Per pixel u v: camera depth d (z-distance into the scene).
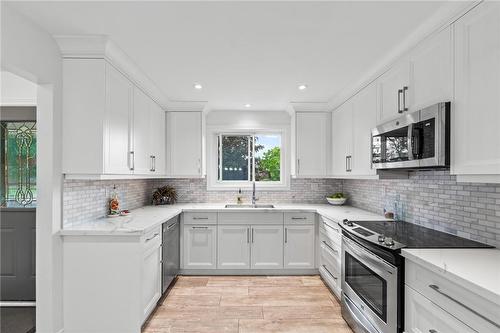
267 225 3.80
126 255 2.28
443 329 1.44
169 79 3.04
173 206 4.02
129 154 2.79
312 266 3.79
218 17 1.85
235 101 3.96
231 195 4.49
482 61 1.49
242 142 4.65
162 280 2.94
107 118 2.34
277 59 2.51
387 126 2.35
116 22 1.93
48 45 2.11
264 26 1.96
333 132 4.00
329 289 3.33
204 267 3.78
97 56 2.27
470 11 1.57
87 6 1.75
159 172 3.80
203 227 3.80
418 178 2.60
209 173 4.50
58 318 2.21
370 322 2.07
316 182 4.51
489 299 1.12
